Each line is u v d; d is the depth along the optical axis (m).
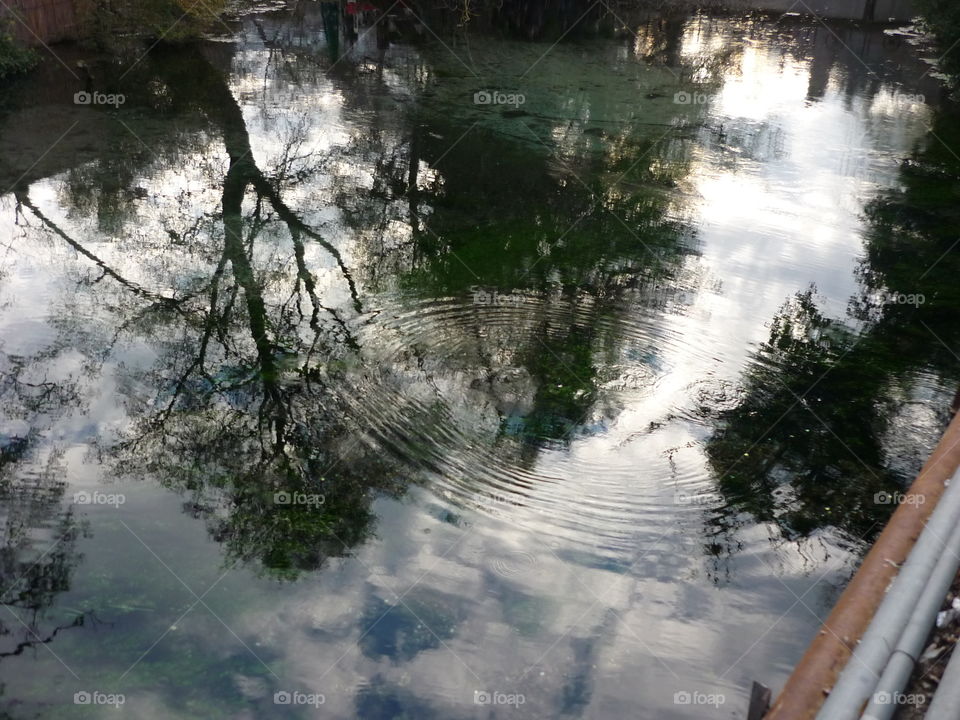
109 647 3.41
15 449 4.66
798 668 2.38
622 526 4.20
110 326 6.02
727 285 6.90
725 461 4.72
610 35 16.50
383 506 4.32
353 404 5.17
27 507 4.21
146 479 4.47
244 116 10.94
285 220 7.95
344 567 3.89
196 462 4.62
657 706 3.15
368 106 11.53
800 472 4.63
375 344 5.85
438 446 4.80
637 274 7.02
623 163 9.73
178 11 13.91
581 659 3.38
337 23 16.36
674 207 8.52
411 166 9.43
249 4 17.72
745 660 3.38
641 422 5.08
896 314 6.52
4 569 3.80
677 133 10.81
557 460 4.71
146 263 7.02
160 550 3.96
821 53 15.59
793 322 6.32
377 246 7.44
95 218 7.85
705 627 3.56
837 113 11.84
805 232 8.04
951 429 3.53
